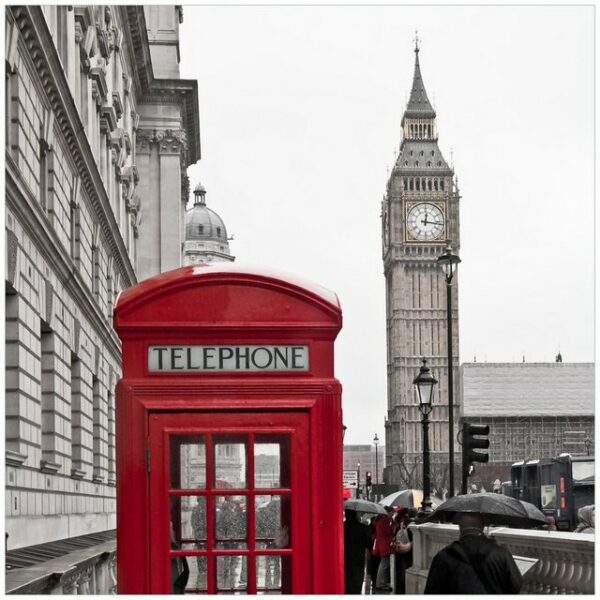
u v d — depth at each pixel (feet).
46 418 96.27
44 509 89.86
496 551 33.88
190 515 29.27
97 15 142.51
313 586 29.19
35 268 86.43
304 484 29.50
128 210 194.49
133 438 29.43
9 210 74.59
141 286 30.37
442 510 36.32
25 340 81.35
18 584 38.58
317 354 30.14
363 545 65.46
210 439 29.48
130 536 29.12
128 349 29.89
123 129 184.14
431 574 34.17
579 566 40.78
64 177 106.42
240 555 29.19
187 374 29.86
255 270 30.48
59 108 98.37
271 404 29.68
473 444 86.43
